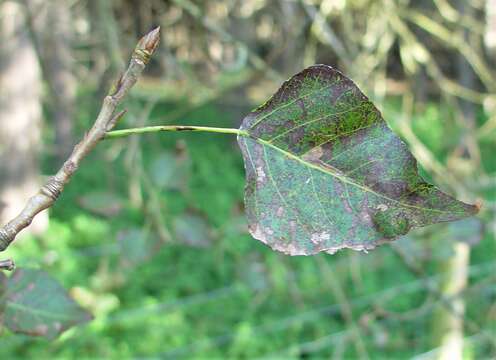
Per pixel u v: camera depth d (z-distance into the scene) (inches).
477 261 78.2
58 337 12.7
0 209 27.0
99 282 44.3
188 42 39.7
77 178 85.1
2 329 12.5
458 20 36.7
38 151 71.7
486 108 39.0
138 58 7.4
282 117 8.4
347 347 57.1
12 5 62.4
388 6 35.6
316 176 8.5
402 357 57.5
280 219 8.4
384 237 8.3
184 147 27.0
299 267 62.9
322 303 63.1
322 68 8.3
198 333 59.9
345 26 36.5
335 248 8.4
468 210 8.1
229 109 121.1
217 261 40.9
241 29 54.2
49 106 92.4
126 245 24.5
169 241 24.7
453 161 40.6
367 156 8.3
